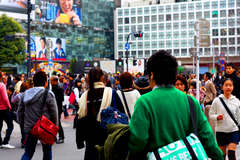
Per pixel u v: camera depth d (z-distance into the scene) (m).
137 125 2.01
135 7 81.81
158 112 2.06
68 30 81.12
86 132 3.76
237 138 4.73
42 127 4.26
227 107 4.77
